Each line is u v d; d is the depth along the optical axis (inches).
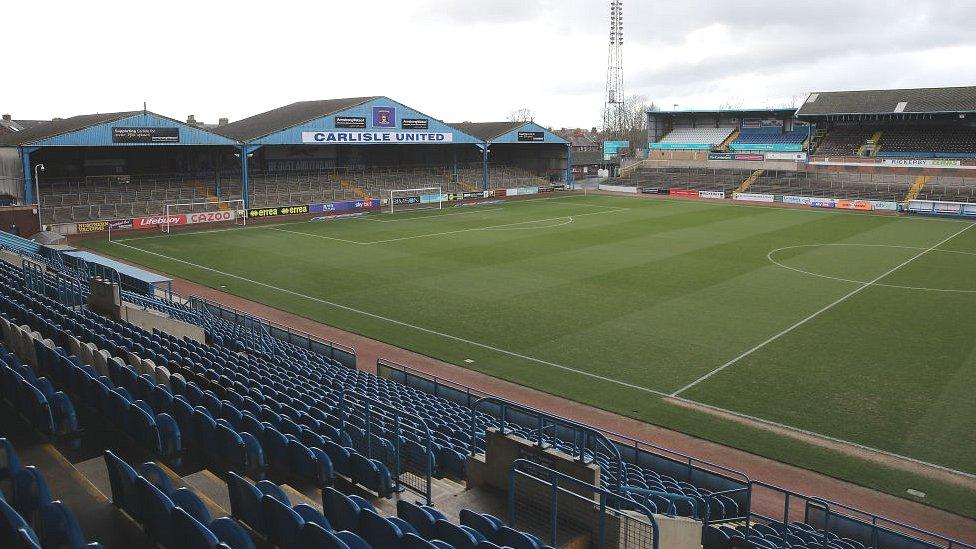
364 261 1923.0
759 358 1155.3
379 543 344.8
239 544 308.0
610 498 480.7
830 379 1064.2
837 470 804.0
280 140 2891.2
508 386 1050.7
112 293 1007.6
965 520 709.3
